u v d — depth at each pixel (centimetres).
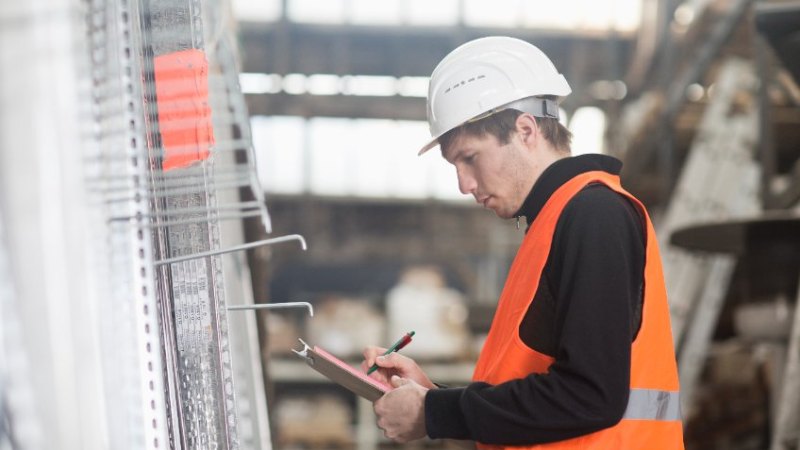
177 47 159
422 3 1178
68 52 122
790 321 511
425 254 1301
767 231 509
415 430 192
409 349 1023
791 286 514
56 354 120
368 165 1264
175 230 159
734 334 826
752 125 746
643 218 184
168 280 156
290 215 1291
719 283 708
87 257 123
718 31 722
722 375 905
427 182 1274
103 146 141
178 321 159
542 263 183
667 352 180
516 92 195
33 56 120
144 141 146
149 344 143
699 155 756
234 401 169
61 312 121
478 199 201
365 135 1255
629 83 1109
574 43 1177
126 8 147
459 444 207
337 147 1255
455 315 1056
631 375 175
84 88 129
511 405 175
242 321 258
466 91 197
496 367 187
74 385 121
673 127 851
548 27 1167
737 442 902
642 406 175
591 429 172
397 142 1262
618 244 175
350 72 1214
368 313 1055
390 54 1210
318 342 1037
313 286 1362
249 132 182
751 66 779
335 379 199
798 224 495
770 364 889
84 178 125
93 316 124
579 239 177
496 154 195
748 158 741
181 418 156
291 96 1206
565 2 1155
